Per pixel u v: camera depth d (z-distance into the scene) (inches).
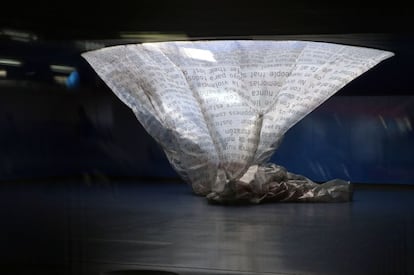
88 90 1331.2
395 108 1155.9
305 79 985.5
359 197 944.9
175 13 784.3
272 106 984.9
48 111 1337.4
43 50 979.9
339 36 824.3
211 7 768.9
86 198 928.3
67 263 434.9
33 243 521.7
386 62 1058.1
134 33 813.2
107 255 467.2
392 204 844.6
